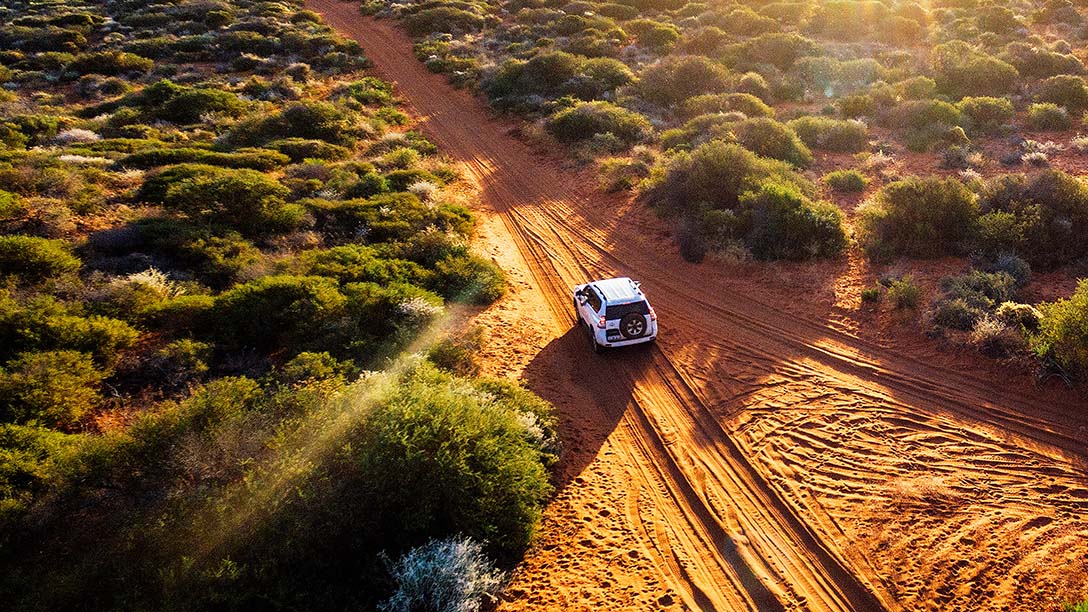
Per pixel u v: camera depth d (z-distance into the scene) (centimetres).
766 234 1811
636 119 3123
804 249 1759
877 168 2433
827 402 1180
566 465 1053
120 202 2088
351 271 1664
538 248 2070
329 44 5278
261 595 701
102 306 1384
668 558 855
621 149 2916
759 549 862
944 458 1002
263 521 757
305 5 7144
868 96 3130
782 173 2186
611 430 1156
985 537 843
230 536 742
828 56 3984
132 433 887
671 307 1625
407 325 1441
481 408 983
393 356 1313
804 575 816
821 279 1655
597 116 3105
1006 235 1620
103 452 838
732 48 4212
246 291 1445
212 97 3603
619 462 1064
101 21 5947
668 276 1792
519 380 1320
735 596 791
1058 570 782
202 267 1684
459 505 835
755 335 1452
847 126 2733
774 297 1608
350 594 746
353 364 1255
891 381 1223
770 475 1004
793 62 3978
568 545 877
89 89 4094
